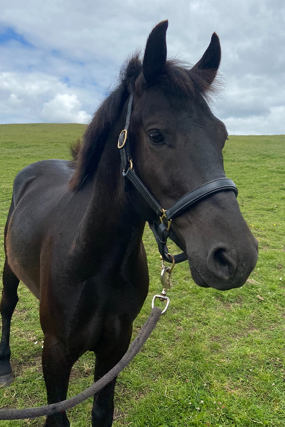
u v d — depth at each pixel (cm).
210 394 248
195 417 225
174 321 346
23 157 1662
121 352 179
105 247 153
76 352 168
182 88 127
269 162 1598
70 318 160
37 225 217
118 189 149
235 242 110
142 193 135
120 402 242
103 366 183
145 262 184
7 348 271
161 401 241
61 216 186
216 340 316
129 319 173
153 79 133
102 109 154
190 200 120
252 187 1083
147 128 129
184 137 124
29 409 116
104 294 159
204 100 138
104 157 155
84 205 170
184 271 476
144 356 291
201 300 391
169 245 585
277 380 262
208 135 128
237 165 1523
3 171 1305
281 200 910
